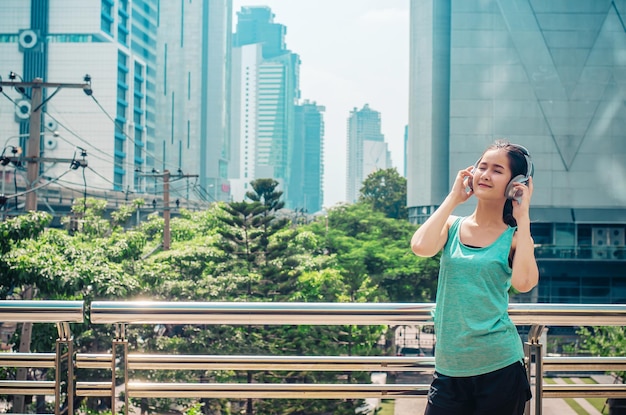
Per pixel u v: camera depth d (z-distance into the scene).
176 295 20.47
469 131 57.34
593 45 57.16
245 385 2.82
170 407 15.66
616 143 56.88
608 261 55.44
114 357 2.72
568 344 29.30
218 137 153.00
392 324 2.62
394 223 45.34
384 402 22.48
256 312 2.62
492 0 57.16
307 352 18.86
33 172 16.03
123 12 114.75
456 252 2.40
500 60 57.25
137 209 42.53
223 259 24.22
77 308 2.60
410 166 64.31
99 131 104.31
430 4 59.41
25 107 103.44
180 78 149.00
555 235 56.19
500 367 2.29
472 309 2.32
